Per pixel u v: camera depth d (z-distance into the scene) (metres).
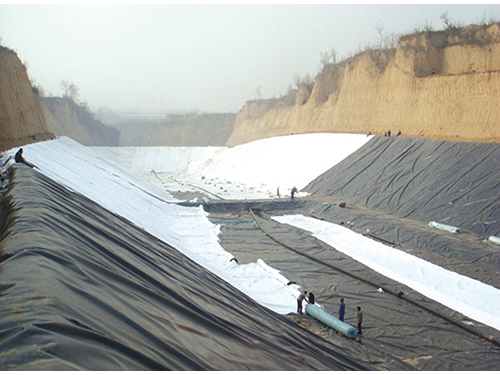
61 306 5.22
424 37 38.97
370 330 11.85
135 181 35.16
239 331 8.30
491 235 19.08
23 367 3.81
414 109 36.81
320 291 14.77
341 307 11.99
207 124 111.62
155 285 8.59
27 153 20.78
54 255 6.89
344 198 29.84
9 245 7.04
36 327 4.52
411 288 14.80
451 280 15.16
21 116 40.97
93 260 7.86
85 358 4.41
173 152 70.38
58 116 78.38
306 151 41.94
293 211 29.39
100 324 5.39
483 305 13.10
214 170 55.91
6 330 4.42
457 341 11.22
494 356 10.45
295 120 63.00
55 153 26.70
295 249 19.81
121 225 13.59
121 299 6.76
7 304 4.96
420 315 12.84
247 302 11.54
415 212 23.77
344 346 10.83
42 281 5.71
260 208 29.81
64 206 11.23
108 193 21.84
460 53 36.91
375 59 46.12
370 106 43.75
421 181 26.34
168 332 6.43
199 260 16.27
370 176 30.75
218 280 12.76
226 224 25.52
